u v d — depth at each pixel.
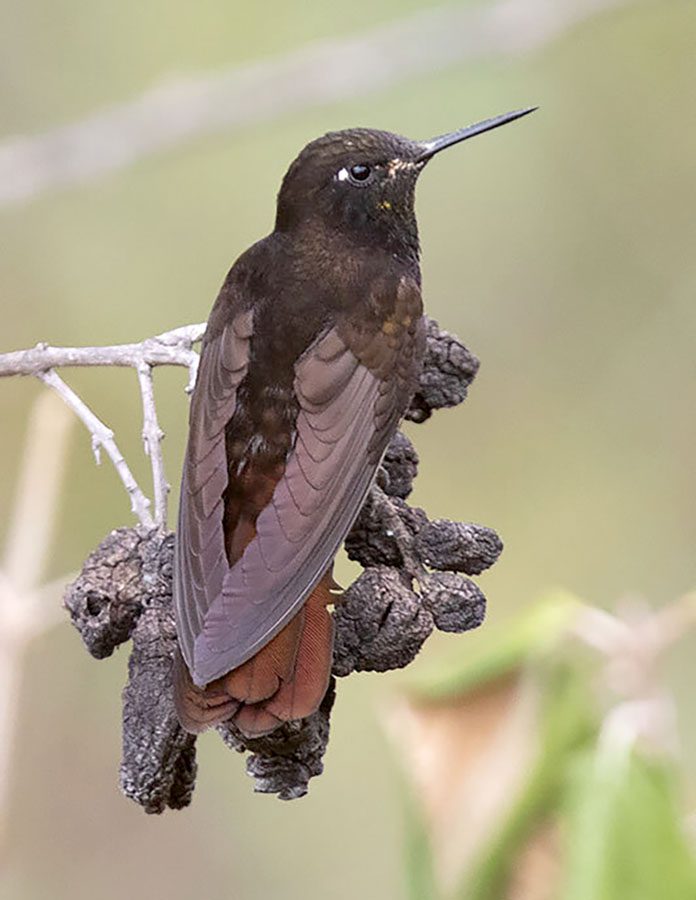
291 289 7.41
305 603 6.12
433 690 6.92
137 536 6.38
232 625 5.94
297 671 5.82
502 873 6.75
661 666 6.84
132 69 13.43
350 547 6.63
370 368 7.19
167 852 12.52
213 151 13.04
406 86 12.20
